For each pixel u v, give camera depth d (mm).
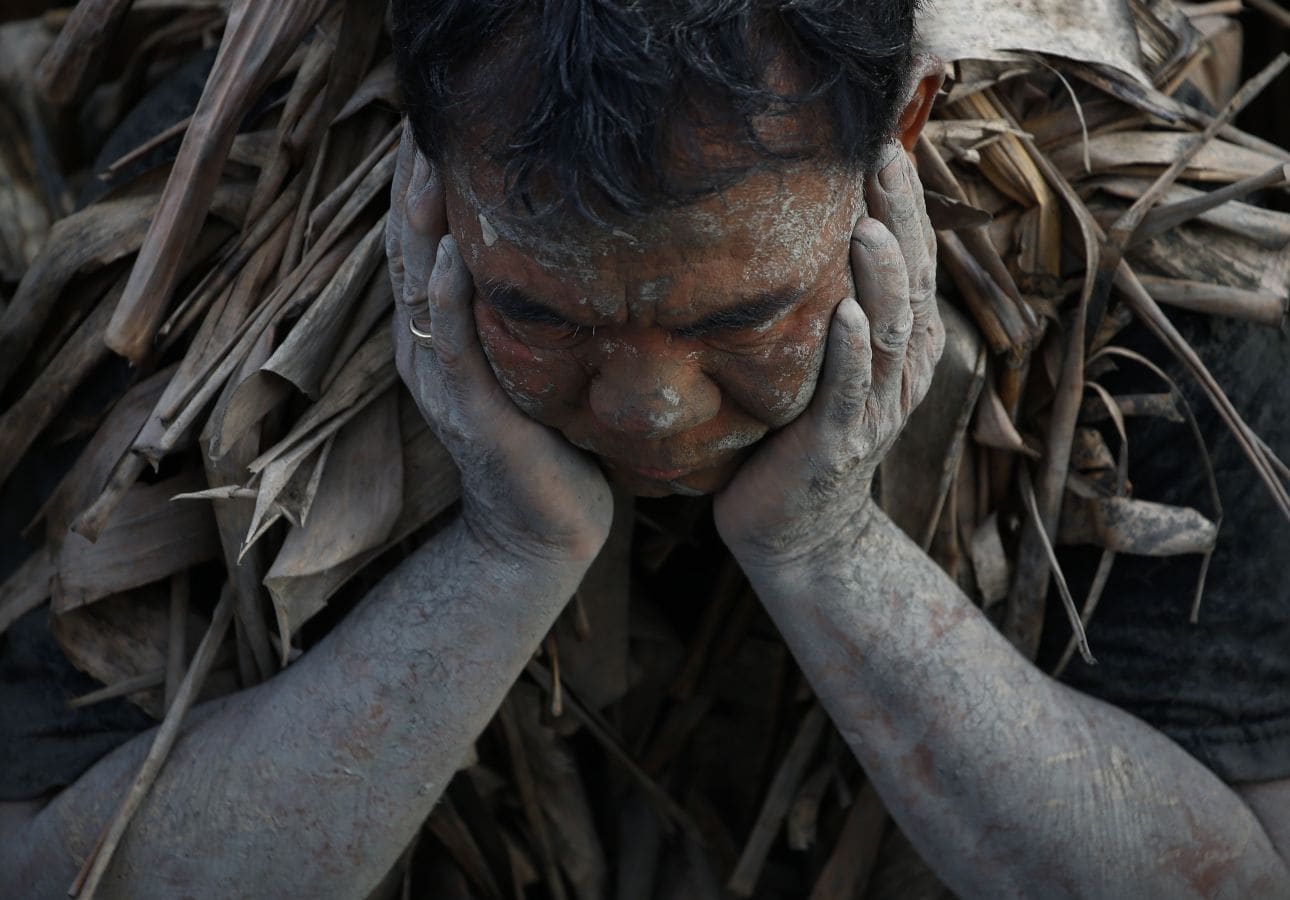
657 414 843
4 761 1182
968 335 1129
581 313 798
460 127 760
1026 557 1174
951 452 1132
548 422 957
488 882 1379
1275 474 1157
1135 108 1183
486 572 1053
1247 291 1141
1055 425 1136
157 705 1164
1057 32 1113
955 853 1101
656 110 691
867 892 1396
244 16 1076
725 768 1493
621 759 1399
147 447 1037
